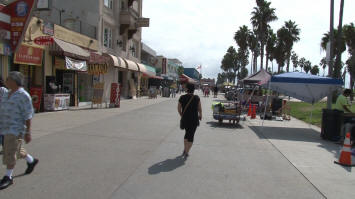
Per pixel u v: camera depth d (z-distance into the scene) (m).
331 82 10.53
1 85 5.95
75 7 20.73
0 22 11.12
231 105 12.76
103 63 18.09
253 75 19.25
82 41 17.98
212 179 5.01
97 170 5.22
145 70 29.75
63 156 6.07
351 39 41.81
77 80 17.39
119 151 6.70
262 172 5.55
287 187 4.77
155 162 5.92
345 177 5.40
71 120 11.41
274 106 16.27
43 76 14.02
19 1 11.40
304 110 20.22
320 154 7.27
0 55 11.51
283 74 11.55
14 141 4.25
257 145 8.17
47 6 13.87
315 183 5.00
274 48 52.66
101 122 11.23
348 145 6.28
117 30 24.45
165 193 4.29
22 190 4.16
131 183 4.64
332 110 9.30
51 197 3.96
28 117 4.36
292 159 6.65
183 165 5.79
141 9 31.70
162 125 11.09
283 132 10.74
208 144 8.01
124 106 19.34
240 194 4.38
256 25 43.03
